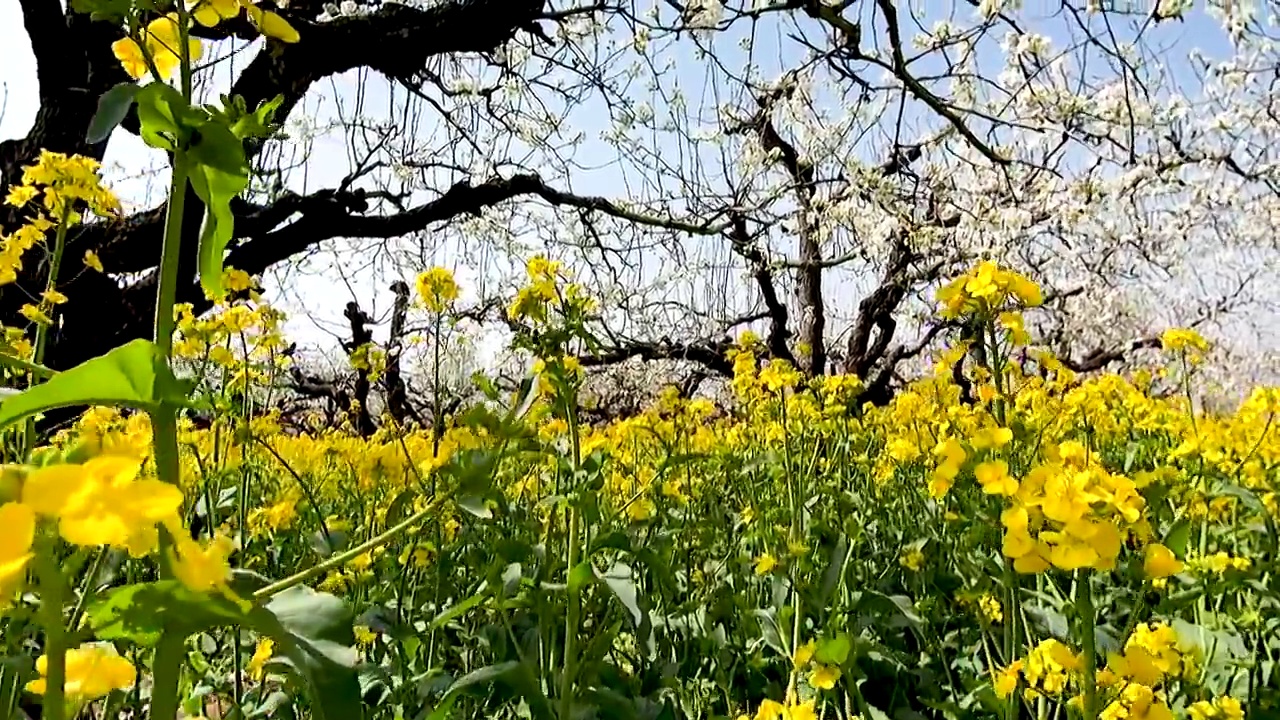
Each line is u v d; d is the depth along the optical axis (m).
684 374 13.70
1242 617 2.59
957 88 8.76
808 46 6.51
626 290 10.59
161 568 1.05
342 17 6.13
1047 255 11.67
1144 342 13.20
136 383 0.98
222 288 1.21
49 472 0.75
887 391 13.75
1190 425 4.56
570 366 2.29
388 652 2.70
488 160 8.28
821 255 12.19
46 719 0.87
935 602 3.10
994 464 1.46
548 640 2.46
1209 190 10.80
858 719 2.19
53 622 0.88
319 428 5.82
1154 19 5.70
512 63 8.30
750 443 4.92
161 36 1.25
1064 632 2.20
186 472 3.00
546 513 2.71
